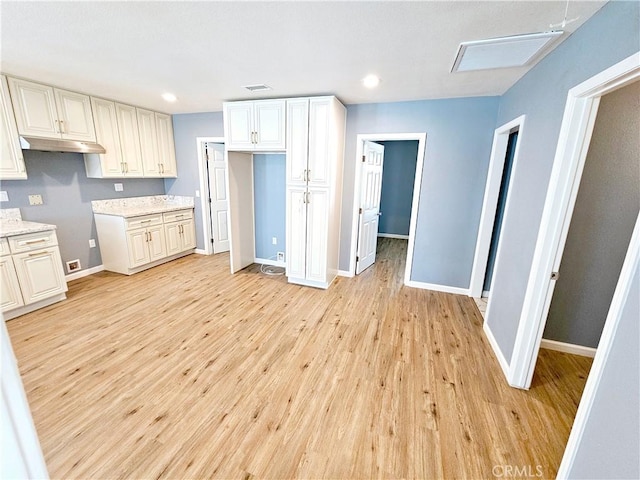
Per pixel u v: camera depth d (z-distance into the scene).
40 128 3.08
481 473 1.51
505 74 2.46
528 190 2.20
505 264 2.52
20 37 1.97
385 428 1.75
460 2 1.50
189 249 5.00
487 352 2.52
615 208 2.18
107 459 1.54
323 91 3.15
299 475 1.49
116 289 3.60
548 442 1.68
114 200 4.25
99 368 2.20
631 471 0.99
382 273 4.41
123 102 3.87
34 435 0.46
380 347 2.55
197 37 1.94
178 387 2.03
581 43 1.62
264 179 4.47
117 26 1.81
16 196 3.22
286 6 1.56
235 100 3.65
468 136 3.32
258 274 4.23
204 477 1.46
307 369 2.25
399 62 2.29
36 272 2.99
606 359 1.15
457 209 3.53
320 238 3.66
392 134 3.60
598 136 2.10
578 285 2.37
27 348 2.42
